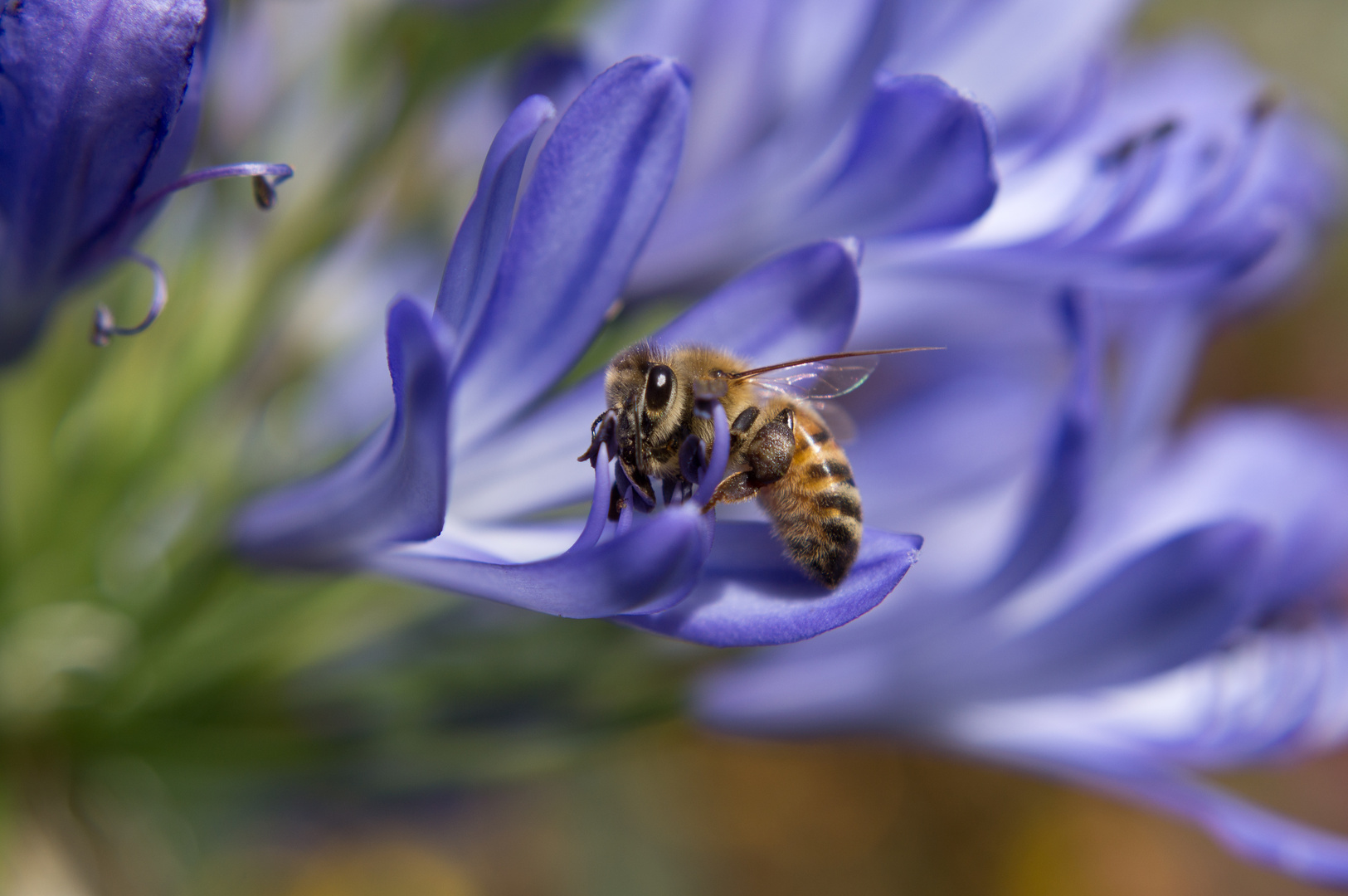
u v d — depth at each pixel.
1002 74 0.21
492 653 0.22
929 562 0.23
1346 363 0.45
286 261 0.22
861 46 0.20
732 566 0.19
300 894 0.41
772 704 0.22
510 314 0.19
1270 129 0.20
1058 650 0.21
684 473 0.19
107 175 0.19
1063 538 0.21
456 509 0.19
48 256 0.19
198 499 0.22
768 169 0.21
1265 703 0.22
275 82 0.22
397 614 0.23
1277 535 0.22
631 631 0.22
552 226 0.18
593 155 0.18
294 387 0.23
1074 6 0.21
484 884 0.43
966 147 0.19
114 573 0.23
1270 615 0.22
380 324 0.23
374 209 0.23
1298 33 0.44
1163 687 0.22
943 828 0.48
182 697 0.23
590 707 0.22
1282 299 0.23
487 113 0.23
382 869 0.42
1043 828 0.48
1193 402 0.47
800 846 0.48
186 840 0.25
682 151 0.18
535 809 0.42
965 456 0.24
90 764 0.23
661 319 0.21
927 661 0.22
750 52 0.22
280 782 0.23
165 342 0.22
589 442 0.19
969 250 0.20
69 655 0.23
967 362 0.25
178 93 0.18
